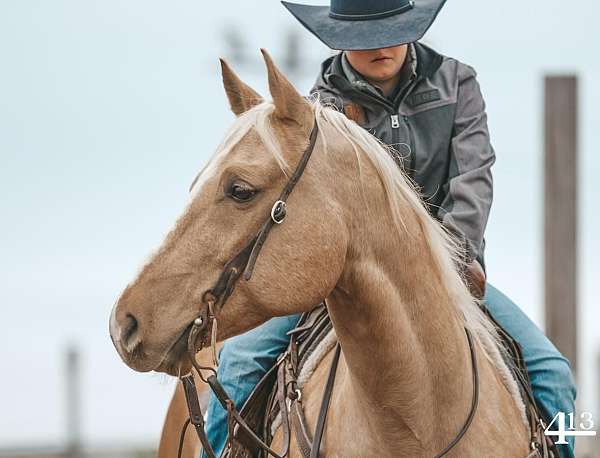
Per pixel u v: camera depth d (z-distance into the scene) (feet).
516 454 23.90
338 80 26.78
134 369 21.61
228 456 26.35
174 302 21.49
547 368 26.09
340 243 21.93
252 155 21.77
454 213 25.94
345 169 22.29
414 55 27.07
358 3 26.09
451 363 23.12
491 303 27.20
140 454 76.59
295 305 21.68
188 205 21.81
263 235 21.62
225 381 27.58
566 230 43.98
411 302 22.80
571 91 44.04
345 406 23.72
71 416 77.36
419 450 23.09
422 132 27.02
